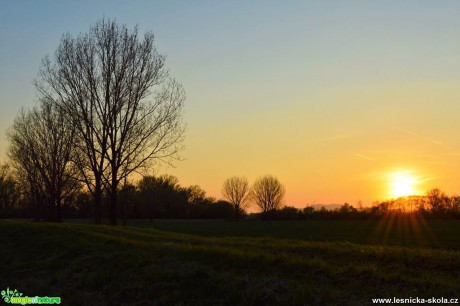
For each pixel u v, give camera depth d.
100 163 40.41
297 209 127.75
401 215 93.81
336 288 11.95
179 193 127.19
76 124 39.88
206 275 14.06
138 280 15.00
